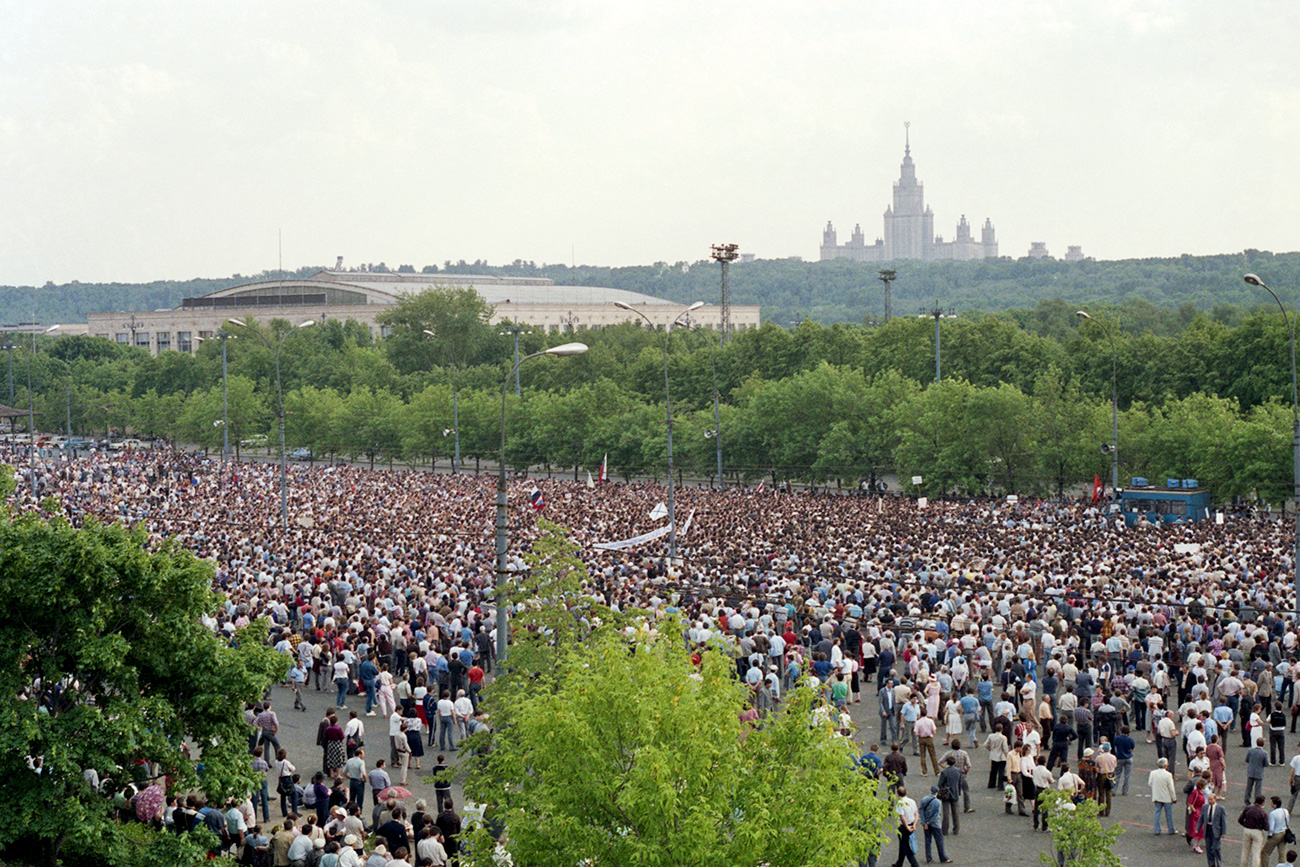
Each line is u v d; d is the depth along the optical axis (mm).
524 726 18891
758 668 35062
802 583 48062
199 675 21578
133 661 21422
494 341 192375
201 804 24750
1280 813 24500
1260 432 79125
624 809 17844
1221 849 26578
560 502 82312
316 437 143750
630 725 18500
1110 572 48531
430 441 128500
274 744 29844
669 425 60844
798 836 17719
